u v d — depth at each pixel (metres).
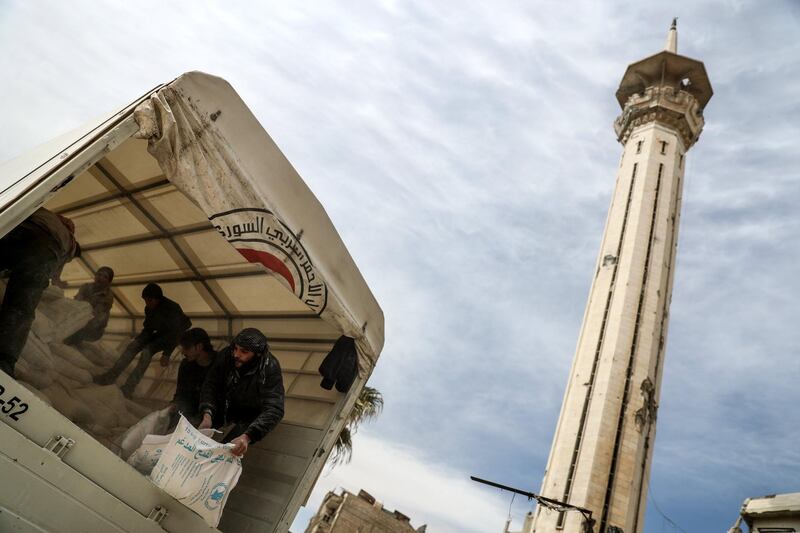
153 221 4.59
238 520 4.46
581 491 28.16
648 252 36.62
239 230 3.73
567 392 33.75
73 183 4.20
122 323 5.03
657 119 43.06
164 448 3.33
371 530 45.78
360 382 4.89
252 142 3.79
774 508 10.48
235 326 5.50
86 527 2.80
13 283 3.22
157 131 3.23
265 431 3.90
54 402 3.60
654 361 33.03
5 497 2.53
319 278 4.32
